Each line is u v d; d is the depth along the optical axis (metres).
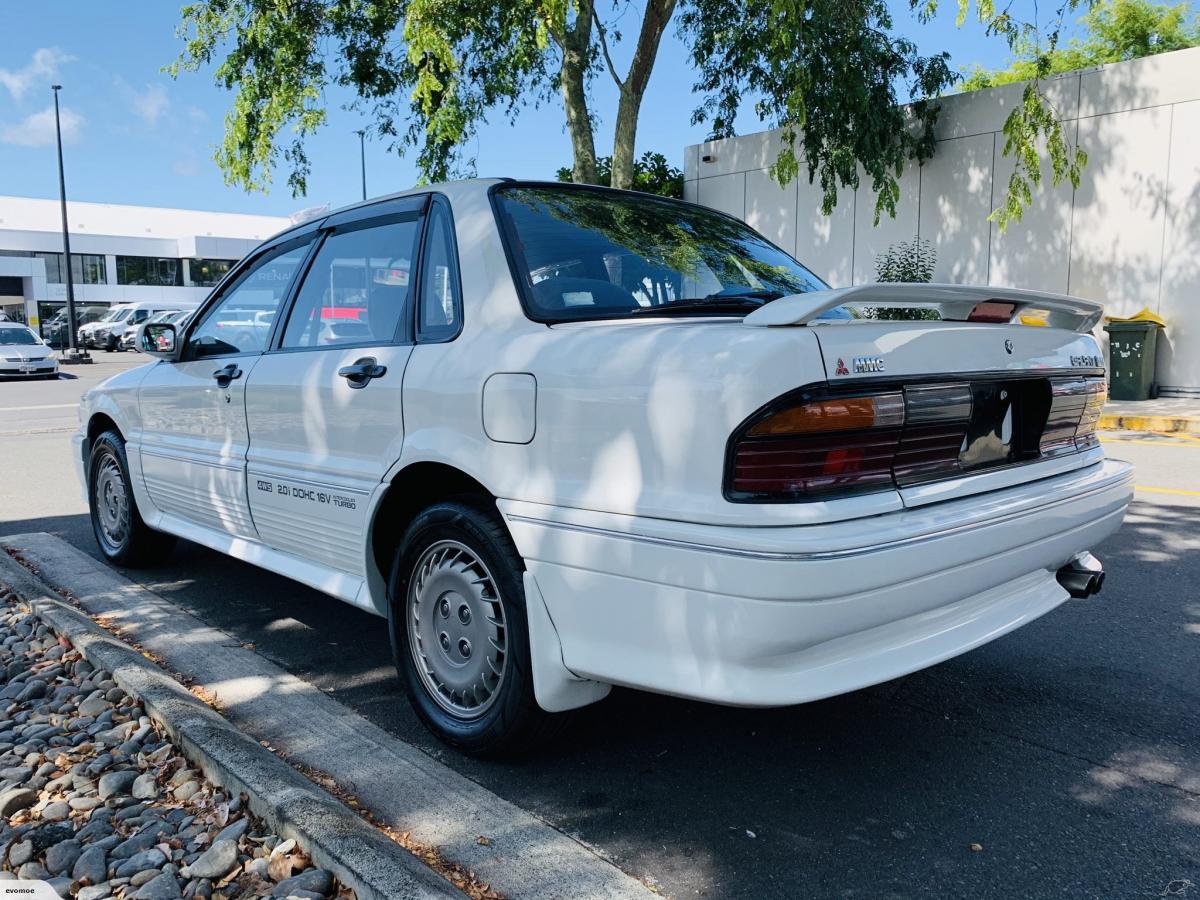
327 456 3.55
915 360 2.49
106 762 2.93
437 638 3.15
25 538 5.95
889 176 14.95
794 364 2.27
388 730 3.33
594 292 3.09
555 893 2.27
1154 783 2.90
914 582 2.39
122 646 3.80
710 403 2.30
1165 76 12.94
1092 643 4.15
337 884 2.28
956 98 15.05
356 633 4.34
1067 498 2.93
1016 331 2.85
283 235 4.29
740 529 2.25
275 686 3.58
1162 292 13.27
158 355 4.69
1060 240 14.17
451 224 3.30
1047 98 14.07
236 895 2.27
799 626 2.22
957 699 3.55
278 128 14.31
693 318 3.02
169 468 4.69
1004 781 2.91
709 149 18.58
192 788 2.77
